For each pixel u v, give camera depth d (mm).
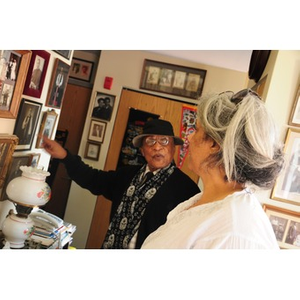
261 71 1836
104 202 3016
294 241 1517
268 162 631
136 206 1396
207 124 672
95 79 3012
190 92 2930
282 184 1524
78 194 3021
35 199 1115
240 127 631
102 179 1626
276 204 1534
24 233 1131
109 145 3018
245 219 629
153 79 2969
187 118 2930
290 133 1502
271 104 1523
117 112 3010
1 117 1066
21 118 1231
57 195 3047
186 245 664
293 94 1515
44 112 1454
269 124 641
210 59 2740
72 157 1608
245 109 635
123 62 2984
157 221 1344
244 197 664
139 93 2986
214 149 683
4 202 1274
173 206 1356
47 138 1537
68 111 3115
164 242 714
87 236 3027
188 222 692
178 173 1429
